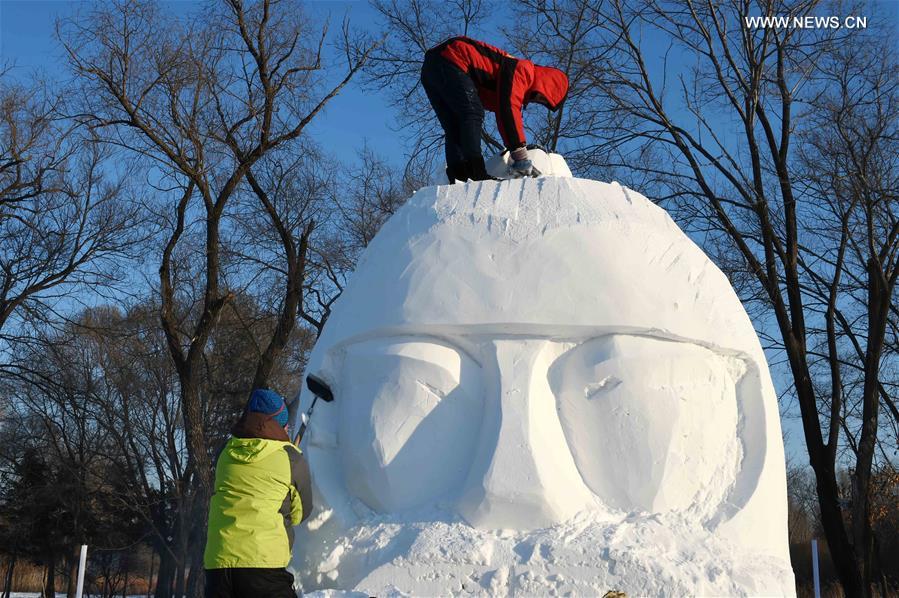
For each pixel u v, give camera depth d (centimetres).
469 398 386
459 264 396
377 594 345
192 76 1325
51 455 2670
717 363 398
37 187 1591
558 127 1533
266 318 1869
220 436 2259
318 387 418
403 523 372
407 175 1716
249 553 355
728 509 376
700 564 343
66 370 2042
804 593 2052
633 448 374
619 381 378
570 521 358
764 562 352
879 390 1497
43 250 1803
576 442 378
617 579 334
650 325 382
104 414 2455
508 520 357
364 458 388
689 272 407
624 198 425
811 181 1366
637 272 393
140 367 2405
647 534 352
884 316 1266
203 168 1361
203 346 1397
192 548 1766
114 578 3022
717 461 388
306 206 1716
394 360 391
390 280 407
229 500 363
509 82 500
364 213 1834
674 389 382
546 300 382
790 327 1306
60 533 2609
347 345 412
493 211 408
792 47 1366
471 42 508
